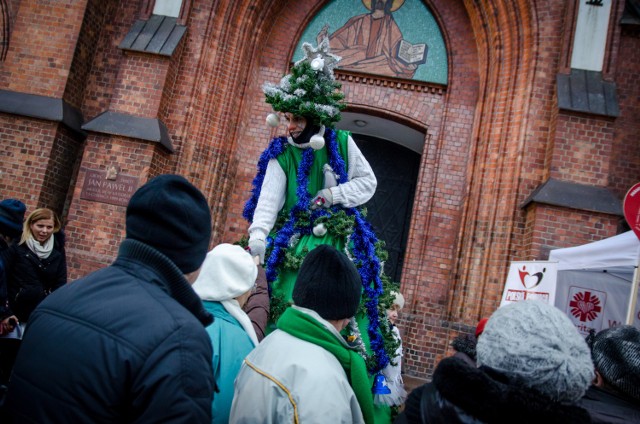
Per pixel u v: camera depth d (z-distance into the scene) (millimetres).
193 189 1649
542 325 1459
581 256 6227
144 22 10398
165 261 1527
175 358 1340
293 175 3211
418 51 11055
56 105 9867
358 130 12469
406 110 10898
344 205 3121
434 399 1507
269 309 2926
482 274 9367
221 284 2406
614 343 2062
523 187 9352
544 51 9703
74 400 1306
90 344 1343
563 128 9047
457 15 11016
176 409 1289
